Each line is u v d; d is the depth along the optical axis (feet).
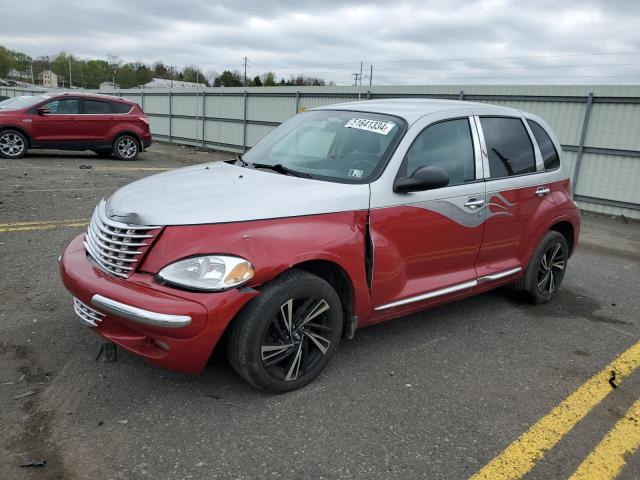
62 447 8.95
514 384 12.06
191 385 11.02
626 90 36.19
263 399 10.71
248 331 9.99
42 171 39.70
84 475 8.35
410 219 12.39
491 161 14.71
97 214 11.44
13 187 31.96
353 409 10.60
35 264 17.87
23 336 12.66
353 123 13.80
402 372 12.23
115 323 10.17
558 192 16.99
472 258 14.32
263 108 65.77
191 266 9.52
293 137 14.57
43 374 11.10
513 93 41.88
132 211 10.17
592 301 18.12
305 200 10.89
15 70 383.24
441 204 13.00
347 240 11.16
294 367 10.86
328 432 9.81
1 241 20.38
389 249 12.02
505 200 14.78
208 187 11.25
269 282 10.24
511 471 9.11
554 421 10.68
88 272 10.41
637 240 29.81
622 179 37.32
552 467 9.29
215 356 12.11
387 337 14.08
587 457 9.62
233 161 15.08
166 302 9.29
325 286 10.90
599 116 37.86
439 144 13.46
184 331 9.34
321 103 58.23
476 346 13.88
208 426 9.75
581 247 26.91
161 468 8.61
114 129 50.70
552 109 40.19
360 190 11.61
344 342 13.61
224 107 71.87
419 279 13.10
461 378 12.16
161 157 58.75
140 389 10.78
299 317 10.73
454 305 16.85
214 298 9.48
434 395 11.35
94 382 10.93
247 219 10.14
